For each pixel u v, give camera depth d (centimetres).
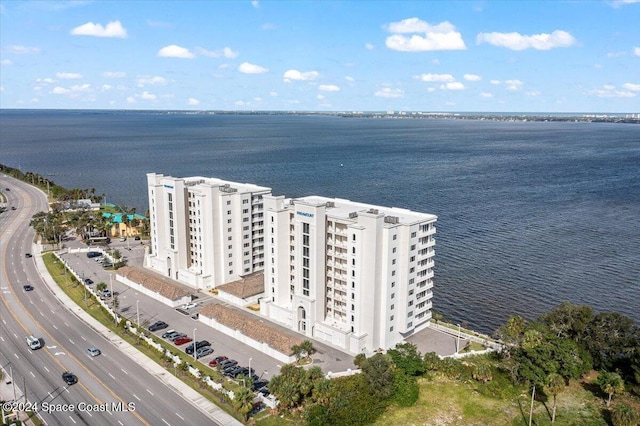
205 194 13788
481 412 8681
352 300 10694
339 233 10938
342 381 9094
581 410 8762
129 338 11200
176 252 14812
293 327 11650
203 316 12212
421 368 9525
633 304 13738
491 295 14375
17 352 10438
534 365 9219
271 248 11988
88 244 18575
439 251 17925
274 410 8519
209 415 8400
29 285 14362
